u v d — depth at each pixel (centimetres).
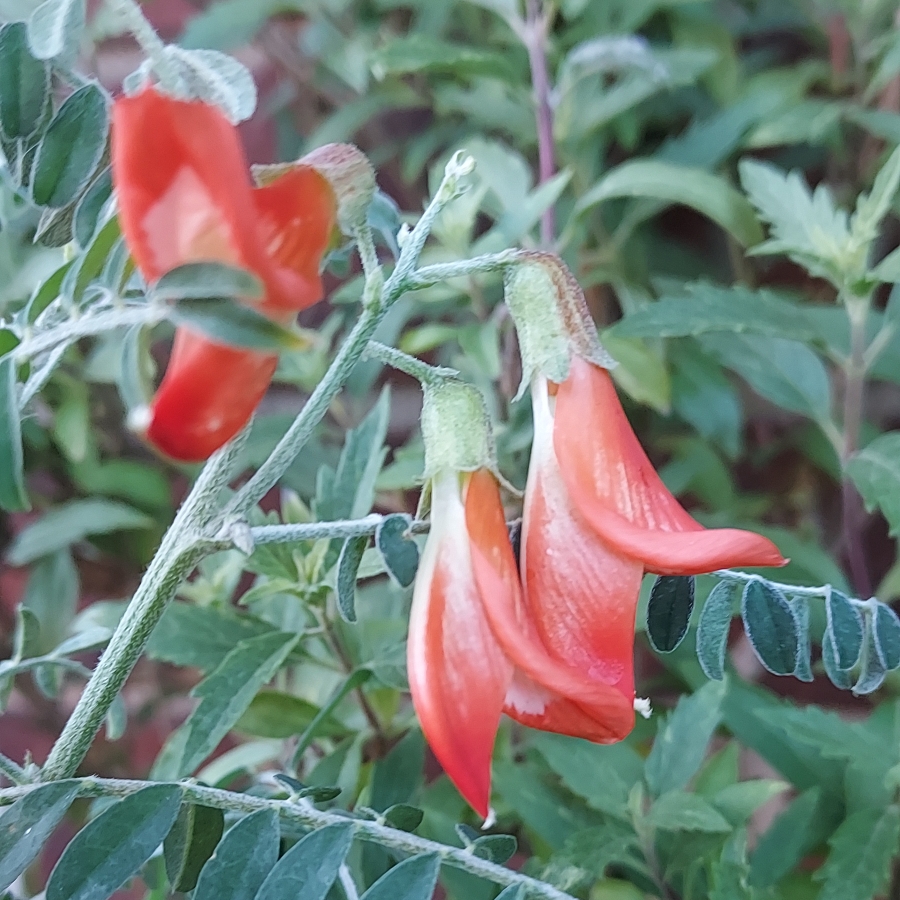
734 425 22
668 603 12
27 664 13
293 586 15
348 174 10
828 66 25
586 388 11
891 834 15
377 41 25
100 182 10
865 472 17
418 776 16
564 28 25
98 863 11
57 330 10
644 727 18
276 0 24
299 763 17
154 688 24
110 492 22
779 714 16
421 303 21
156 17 27
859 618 12
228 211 9
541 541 11
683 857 15
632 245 26
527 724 11
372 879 14
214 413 9
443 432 11
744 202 20
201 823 12
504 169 20
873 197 17
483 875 12
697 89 25
